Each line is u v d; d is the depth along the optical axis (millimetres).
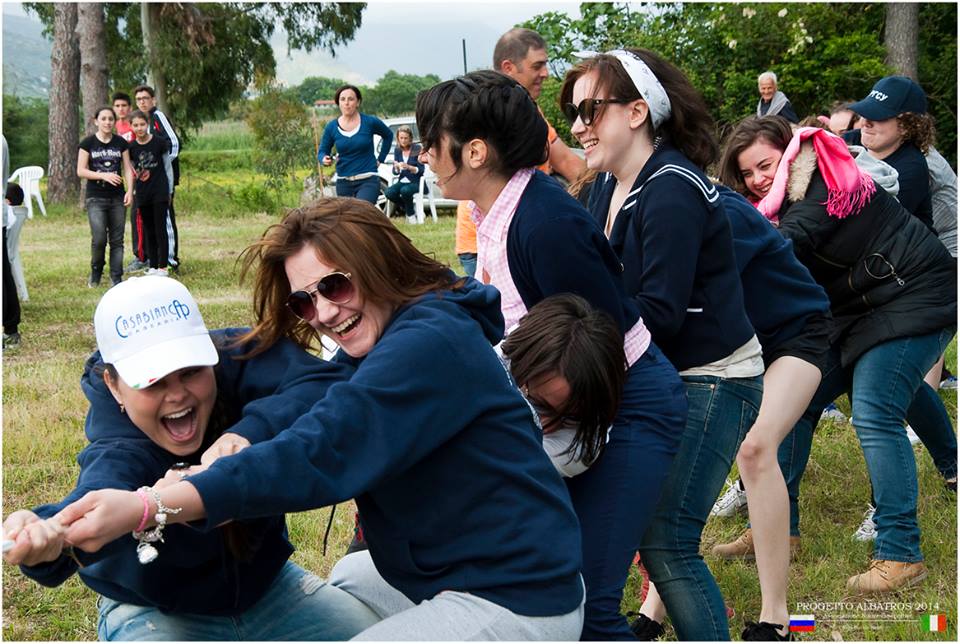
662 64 2953
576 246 2609
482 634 2068
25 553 1691
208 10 23094
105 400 2238
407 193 14555
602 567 2617
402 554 2193
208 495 1779
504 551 2111
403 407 2002
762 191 3930
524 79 4859
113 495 1737
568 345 2479
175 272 10406
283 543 2504
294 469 1859
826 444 5207
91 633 3426
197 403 2197
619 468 2662
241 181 21516
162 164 9875
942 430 4461
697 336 2916
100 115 9688
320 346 2686
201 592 2350
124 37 25438
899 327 3779
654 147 2965
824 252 3877
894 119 4680
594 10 17656
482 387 2117
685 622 2863
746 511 4492
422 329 2074
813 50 16344
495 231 2719
